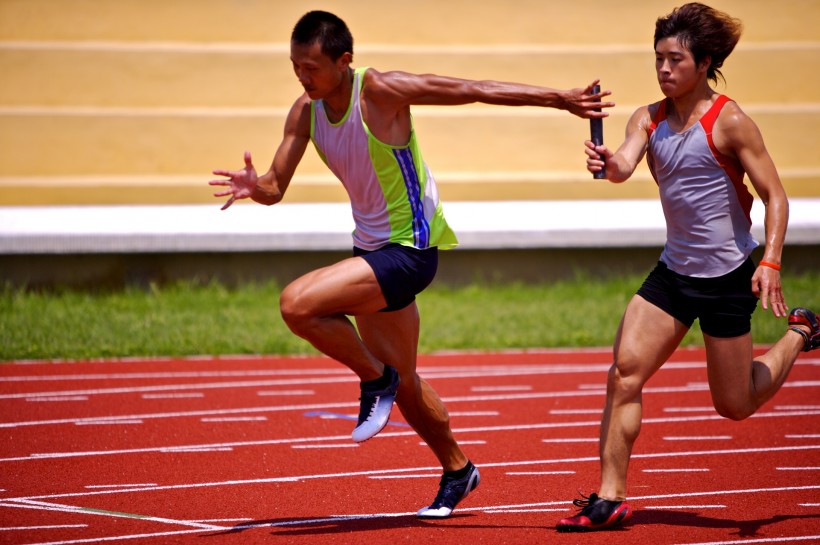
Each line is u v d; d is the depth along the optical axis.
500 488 22.23
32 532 18.34
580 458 25.30
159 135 71.88
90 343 41.66
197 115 72.06
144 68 73.81
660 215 64.94
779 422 29.34
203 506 20.45
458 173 73.81
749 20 80.12
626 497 21.20
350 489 21.97
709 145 17.67
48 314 47.34
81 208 67.31
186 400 32.53
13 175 70.44
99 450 25.72
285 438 27.27
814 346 19.62
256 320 47.19
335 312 17.66
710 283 18.05
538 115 74.50
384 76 17.50
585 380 36.47
